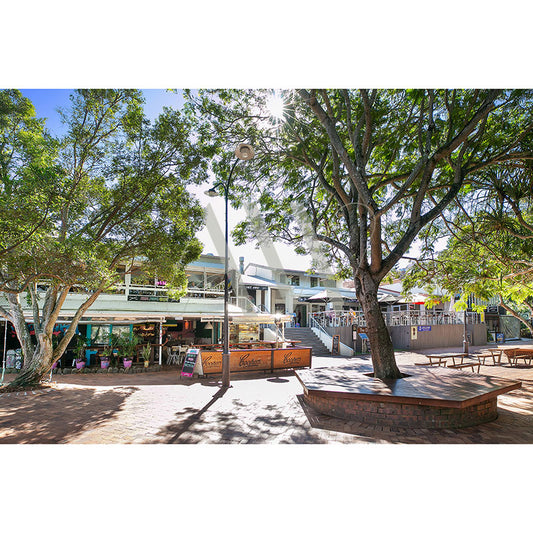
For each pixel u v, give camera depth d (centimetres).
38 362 1141
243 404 879
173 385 1188
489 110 746
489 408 711
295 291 3091
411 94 866
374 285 852
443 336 2822
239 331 2191
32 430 665
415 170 755
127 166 1189
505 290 1522
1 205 758
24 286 923
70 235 1122
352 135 855
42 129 1125
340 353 2256
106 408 841
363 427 666
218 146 1091
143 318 1655
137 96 1142
